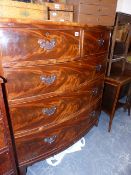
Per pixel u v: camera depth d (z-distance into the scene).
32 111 0.99
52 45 0.90
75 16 1.19
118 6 1.87
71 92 1.14
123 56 1.87
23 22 0.76
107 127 1.84
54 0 1.20
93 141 1.61
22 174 1.13
